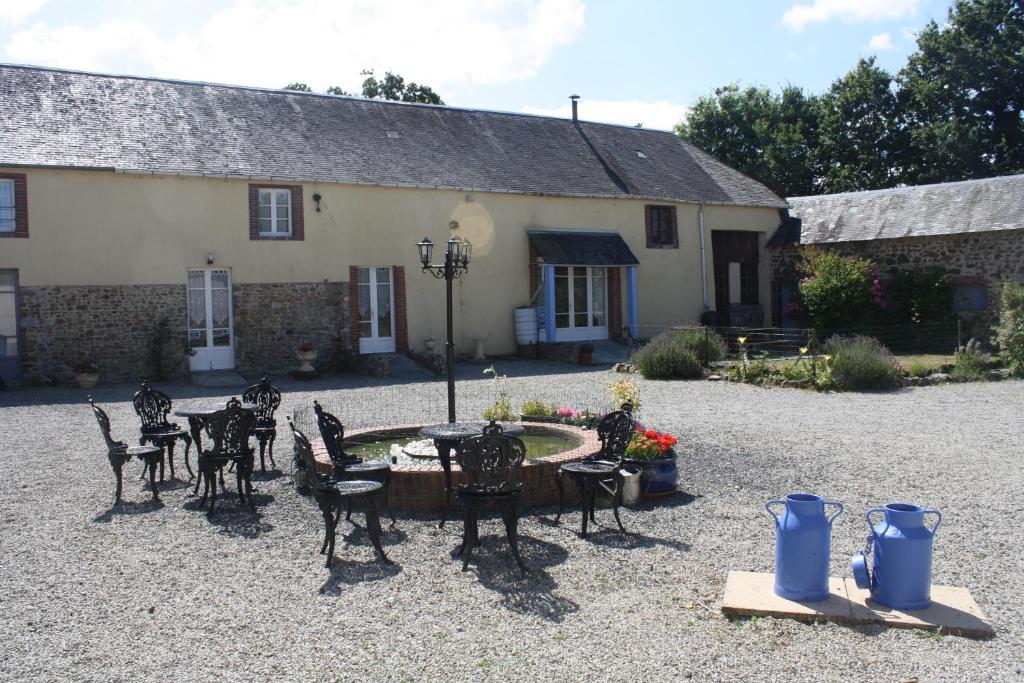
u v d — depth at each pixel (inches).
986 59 1213.7
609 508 279.0
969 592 194.1
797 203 1018.7
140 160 655.1
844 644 170.4
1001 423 434.0
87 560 233.5
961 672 157.3
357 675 161.3
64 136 652.1
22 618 192.9
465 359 785.6
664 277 914.7
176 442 405.7
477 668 163.3
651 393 571.5
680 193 928.9
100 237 642.8
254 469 345.1
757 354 770.8
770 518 262.5
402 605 196.5
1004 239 794.2
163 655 171.9
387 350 761.0
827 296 842.8
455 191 780.6
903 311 856.9
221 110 751.7
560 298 853.8
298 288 711.7
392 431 354.0
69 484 322.3
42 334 628.1
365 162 757.3
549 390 585.9
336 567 224.4
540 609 192.2
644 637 175.9
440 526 260.1
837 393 566.3
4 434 430.3
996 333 751.1
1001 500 279.6
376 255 745.0
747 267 992.9
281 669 164.4
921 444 378.0
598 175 893.2
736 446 373.7
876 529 188.9
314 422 445.4
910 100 1330.0
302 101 809.5
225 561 231.0
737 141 1488.7
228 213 685.3
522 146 886.4
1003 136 1240.2
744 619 184.5
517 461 222.7
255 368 695.1
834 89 1411.2
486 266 800.9
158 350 659.4
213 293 693.9
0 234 616.7
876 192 944.9
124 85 736.3
